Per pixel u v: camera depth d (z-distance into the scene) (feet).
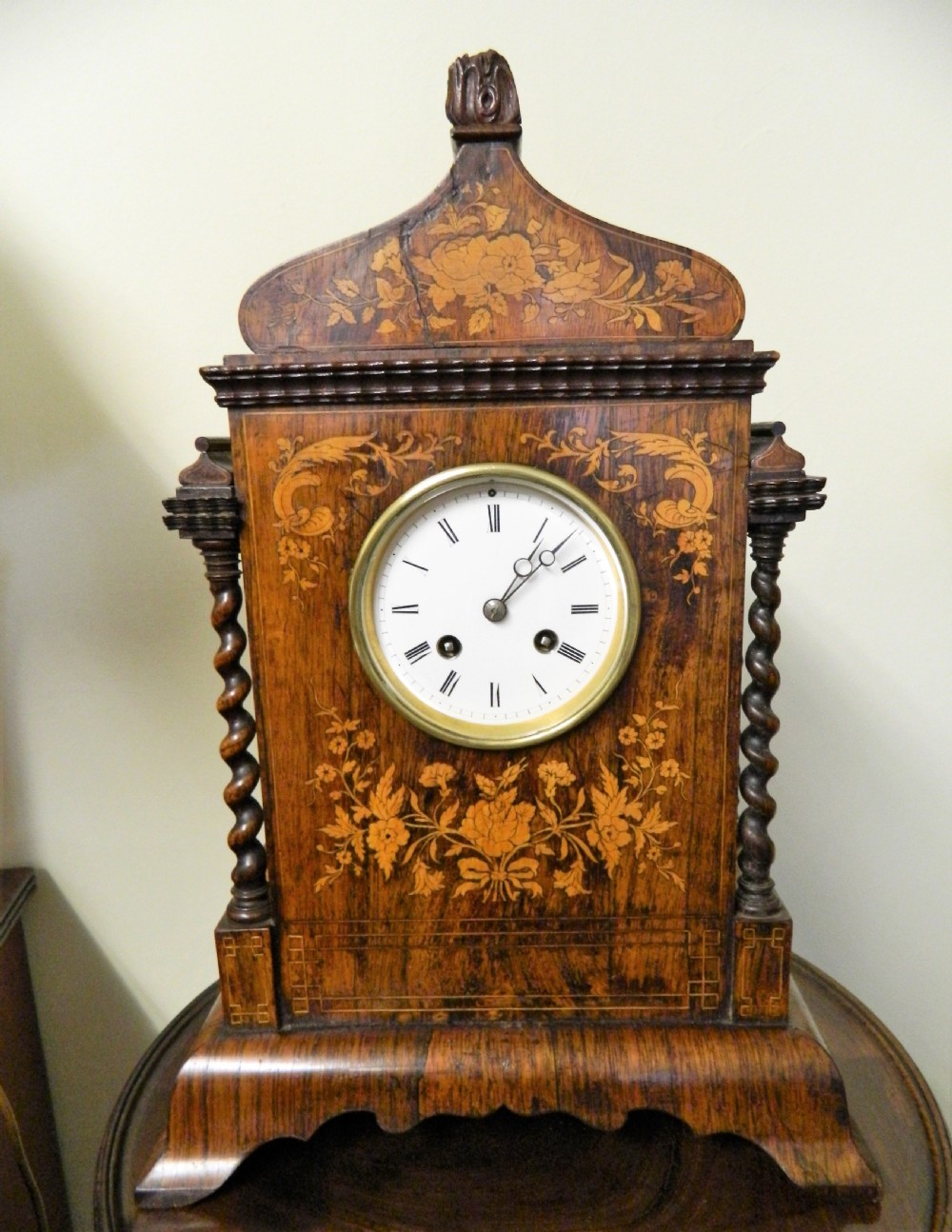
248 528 2.65
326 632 2.70
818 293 4.05
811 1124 2.68
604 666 2.68
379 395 2.56
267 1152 2.95
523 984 2.84
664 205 4.02
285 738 2.75
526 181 2.56
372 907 2.82
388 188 4.02
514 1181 2.86
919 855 4.55
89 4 3.88
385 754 2.74
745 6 3.89
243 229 4.03
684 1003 2.83
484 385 2.55
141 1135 3.04
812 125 3.95
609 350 2.58
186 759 4.50
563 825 2.76
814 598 4.29
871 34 3.89
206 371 2.53
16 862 4.57
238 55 3.92
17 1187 4.10
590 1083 2.68
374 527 2.60
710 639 2.67
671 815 2.75
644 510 2.62
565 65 3.94
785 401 4.14
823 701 4.39
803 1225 2.59
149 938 4.69
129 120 3.95
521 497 2.64
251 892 2.81
